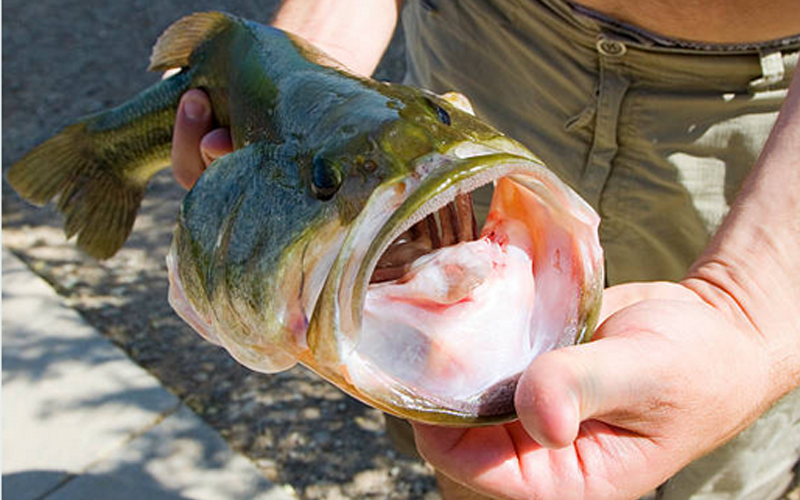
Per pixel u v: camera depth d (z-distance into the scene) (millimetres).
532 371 469
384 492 973
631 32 700
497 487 516
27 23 2021
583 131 750
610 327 511
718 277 541
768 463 770
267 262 542
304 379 1117
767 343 521
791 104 571
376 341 506
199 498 965
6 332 1189
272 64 646
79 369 1126
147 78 1790
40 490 978
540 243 534
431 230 557
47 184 919
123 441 1033
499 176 484
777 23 670
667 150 731
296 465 1006
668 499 797
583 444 510
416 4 828
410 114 533
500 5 753
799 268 534
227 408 1079
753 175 565
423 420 485
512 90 776
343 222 515
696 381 493
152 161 867
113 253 917
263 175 571
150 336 1192
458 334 504
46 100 1746
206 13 743
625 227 769
